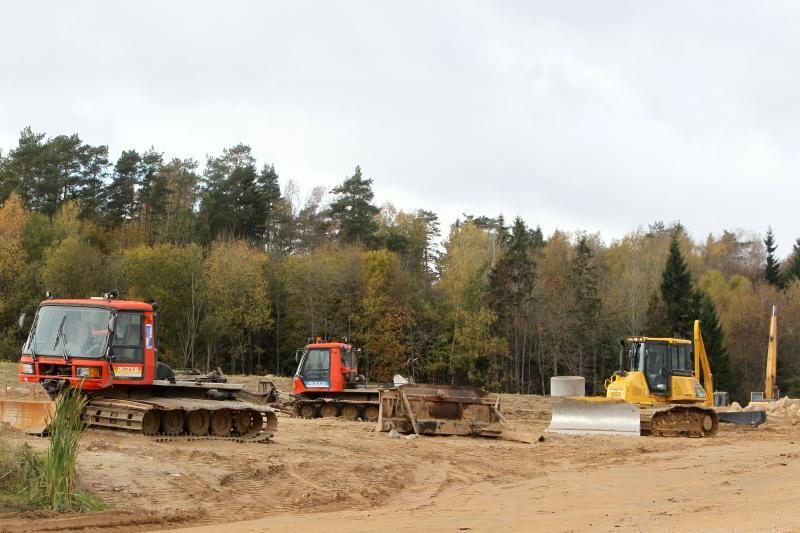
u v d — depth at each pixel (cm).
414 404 2630
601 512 1388
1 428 1644
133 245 7556
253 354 7112
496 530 1191
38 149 7788
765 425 3444
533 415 4200
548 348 7512
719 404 4631
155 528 1194
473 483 1794
